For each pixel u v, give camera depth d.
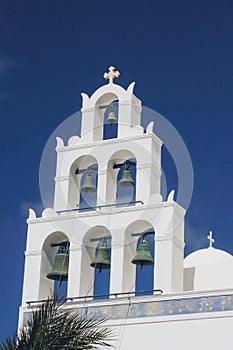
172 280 29.62
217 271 31.11
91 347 22.97
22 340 22.64
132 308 29.16
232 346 27.53
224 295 28.27
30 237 31.92
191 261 32.44
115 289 30.16
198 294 28.53
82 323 23.52
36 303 30.81
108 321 29.14
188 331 28.19
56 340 22.39
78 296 30.56
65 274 31.31
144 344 28.52
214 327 27.95
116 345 28.73
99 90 33.28
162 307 28.81
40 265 31.47
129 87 32.94
